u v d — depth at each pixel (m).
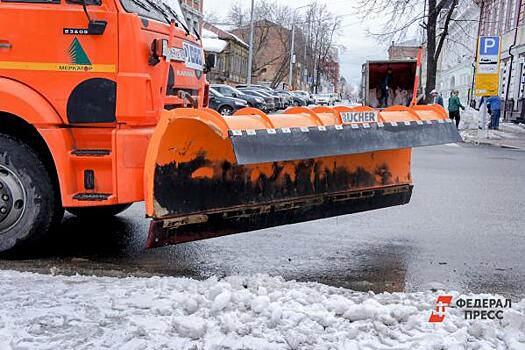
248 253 5.38
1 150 4.68
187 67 5.62
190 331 3.24
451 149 18.16
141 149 4.59
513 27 33.28
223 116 4.25
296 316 3.45
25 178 4.70
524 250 5.74
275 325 3.37
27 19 4.56
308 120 4.55
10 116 4.83
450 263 5.21
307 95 53.84
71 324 3.36
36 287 3.99
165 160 4.28
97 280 4.21
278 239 5.94
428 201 8.48
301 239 5.96
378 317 3.45
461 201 8.53
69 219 6.64
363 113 4.84
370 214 7.38
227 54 65.06
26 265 4.77
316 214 5.30
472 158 15.28
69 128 4.69
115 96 4.55
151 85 4.68
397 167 5.90
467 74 49.59
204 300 3.65
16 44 4.59
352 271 4.89
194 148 4.37
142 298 3.77
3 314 3.47
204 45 7.09
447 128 5.37
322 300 3.76
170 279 4.23
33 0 4.56
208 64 6.66
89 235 5.89
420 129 5.17
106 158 4.59
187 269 4.81
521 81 30.94
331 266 5.03
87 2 4.54
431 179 10.99
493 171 12.41
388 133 4.94
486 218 7.29
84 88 4.57
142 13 4.85
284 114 4.58
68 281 4.17
